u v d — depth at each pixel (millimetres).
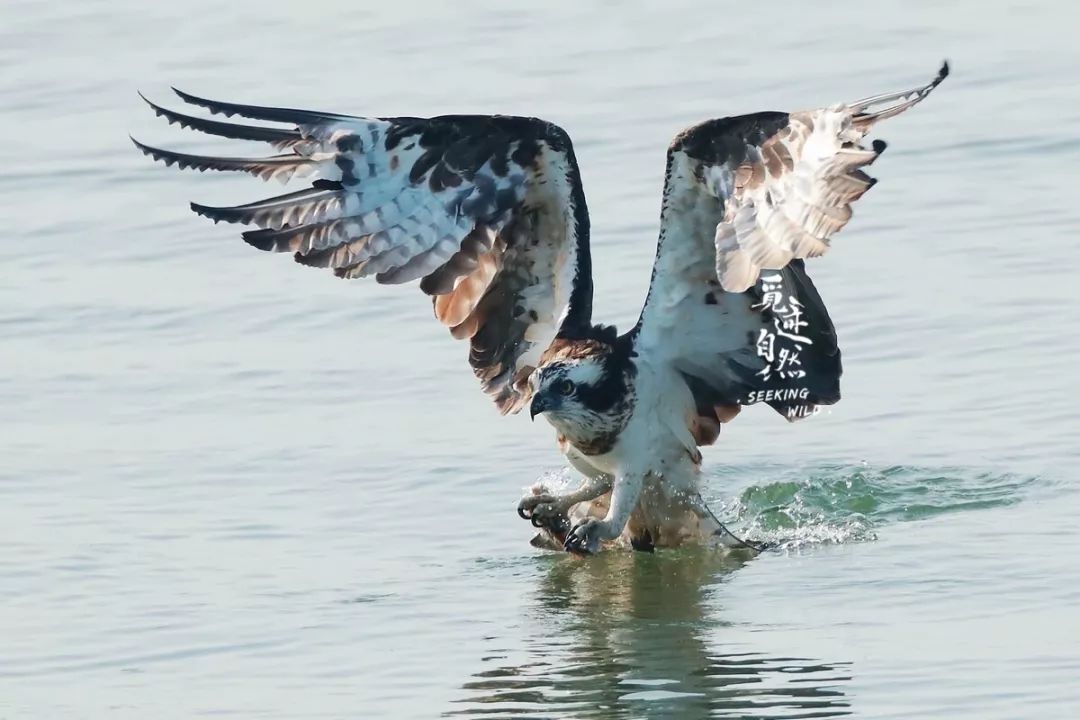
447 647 12164
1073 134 22328
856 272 19344
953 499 14727
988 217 20375
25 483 15602
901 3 27938
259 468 15820
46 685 11719
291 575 13664
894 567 13258
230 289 20141
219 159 13328
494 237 13930
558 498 14312
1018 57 25062
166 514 14914
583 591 13320
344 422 16781
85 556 14031
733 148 12508
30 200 22750
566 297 14023
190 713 11156
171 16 29312
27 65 27328
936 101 23750
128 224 21984
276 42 27688
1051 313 17953
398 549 14211
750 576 13484
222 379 17844
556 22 28031
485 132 13539
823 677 11188
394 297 19781
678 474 14141
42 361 18422
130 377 17969
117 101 25703
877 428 16203
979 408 16281
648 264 19453
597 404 13781
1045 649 11352
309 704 11227
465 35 27547
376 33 27906
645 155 22500
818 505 14844
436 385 17562
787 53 25906
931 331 17844
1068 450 15305
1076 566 12883
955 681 10961
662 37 27016
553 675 11531
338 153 13359
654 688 11188
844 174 11727
